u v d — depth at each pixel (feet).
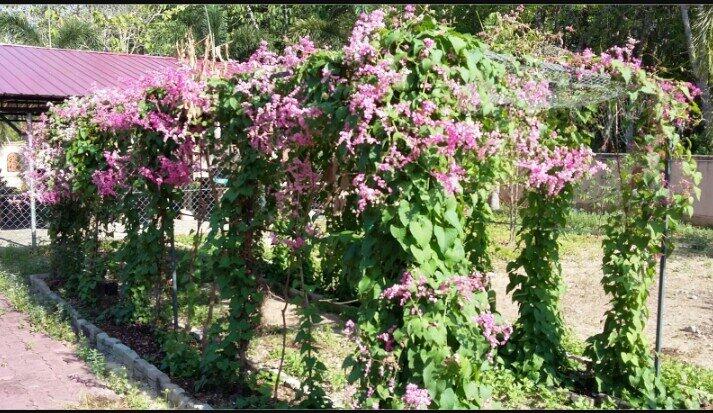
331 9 66.39
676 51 61.72
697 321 25.61
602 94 17.29
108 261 26.20
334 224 14.71
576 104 18.26
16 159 58.95
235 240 16.38
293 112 13.46
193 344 20.17
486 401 16.07
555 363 19.26
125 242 23.66
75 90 42.37
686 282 32.89
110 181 22.29
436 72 11.68
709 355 21.43
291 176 15.29
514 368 18.67
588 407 16.62
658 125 16.74
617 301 17.57
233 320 16.65
